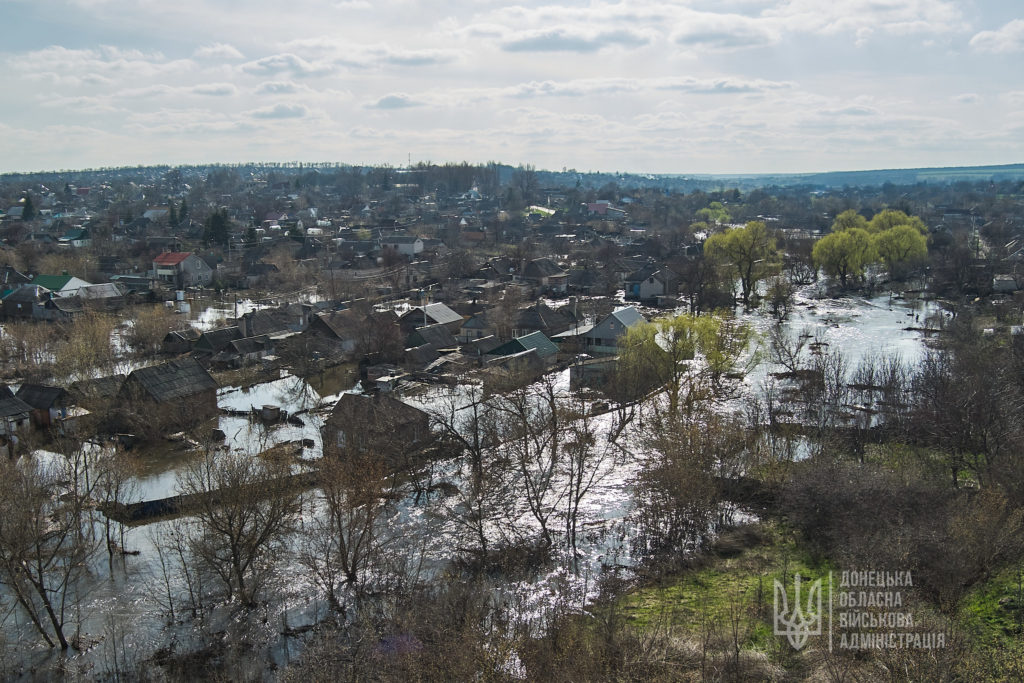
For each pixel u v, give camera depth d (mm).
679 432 56062
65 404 66188
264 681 34844
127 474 52500
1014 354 71688
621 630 35875
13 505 40156
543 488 52688
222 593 41812
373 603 40000
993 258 149500
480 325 102188
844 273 141875
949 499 44250
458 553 45844
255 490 42031
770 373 84875
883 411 65188
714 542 46781
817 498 45844
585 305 120312
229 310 120062
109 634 38562
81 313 107000
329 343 92125
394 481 53656
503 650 32750
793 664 33156
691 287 124562
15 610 40625
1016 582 36625
